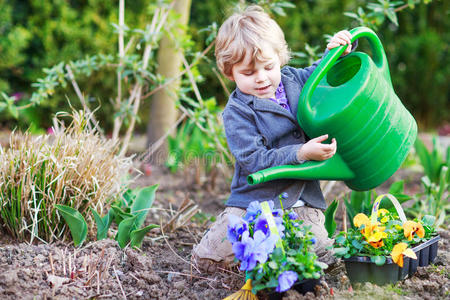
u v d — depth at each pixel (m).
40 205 2.12
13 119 5.85
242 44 1.77
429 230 1.88
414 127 1.85
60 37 6.00
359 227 1.72
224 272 1.91
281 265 1.49
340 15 6.73
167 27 3.14
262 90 1.83
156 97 4.25
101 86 5.99
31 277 1.76
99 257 1.92
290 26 6.48
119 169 2.37
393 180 3.99
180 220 2.60
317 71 1.75
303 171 1.69
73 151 2.17
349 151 1.71
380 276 1.68
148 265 1.93
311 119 1.71
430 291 1.69
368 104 1.66
